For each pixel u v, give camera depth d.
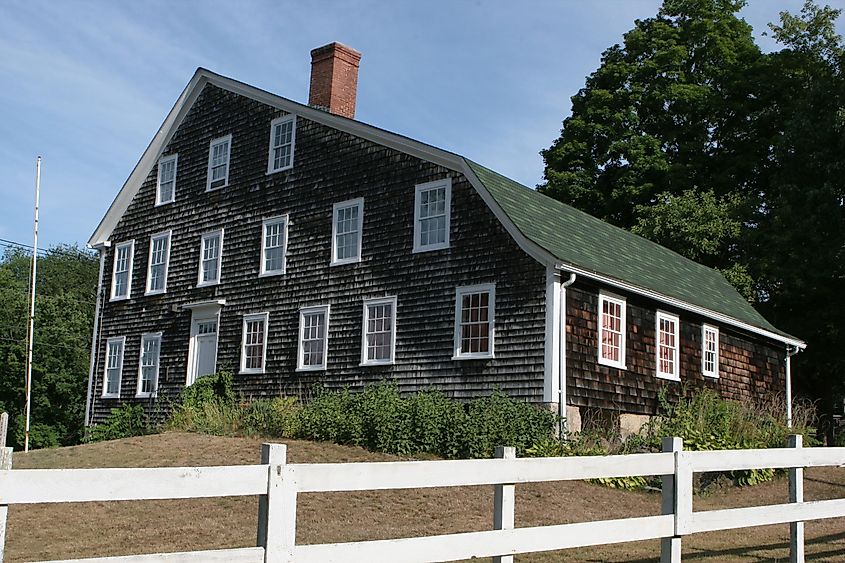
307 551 4.87
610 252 22.00
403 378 20.08
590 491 13.84
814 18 36.53
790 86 37.81
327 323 22.14
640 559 8.96
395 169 21.55
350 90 26.33
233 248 25.38
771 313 33.12
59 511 11.88
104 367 28.48
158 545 9.95
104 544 10.05
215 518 11.34
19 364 37.06
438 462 5.55
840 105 32.00
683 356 21.89
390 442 15.94
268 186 24.80
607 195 39.16
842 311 31.42
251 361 24.05
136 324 27.88
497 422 15.98
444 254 19.95
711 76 39.97
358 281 21.72
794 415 23.06
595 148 40.09
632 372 19.80
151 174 28.81
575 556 9.12
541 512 11.91
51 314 39.41
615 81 40.41
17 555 9.55
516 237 18.52
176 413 22.52
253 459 15.34
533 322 17.98
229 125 26.52
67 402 38.56
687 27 40.97
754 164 37.38
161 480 4.38
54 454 17.75
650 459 6.98
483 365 18.64
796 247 31.31
